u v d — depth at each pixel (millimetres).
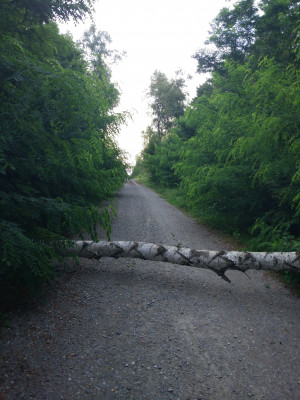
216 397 2318
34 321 3184
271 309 3930
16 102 3498
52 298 3758
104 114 7043
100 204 5293
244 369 2674
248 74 7895
